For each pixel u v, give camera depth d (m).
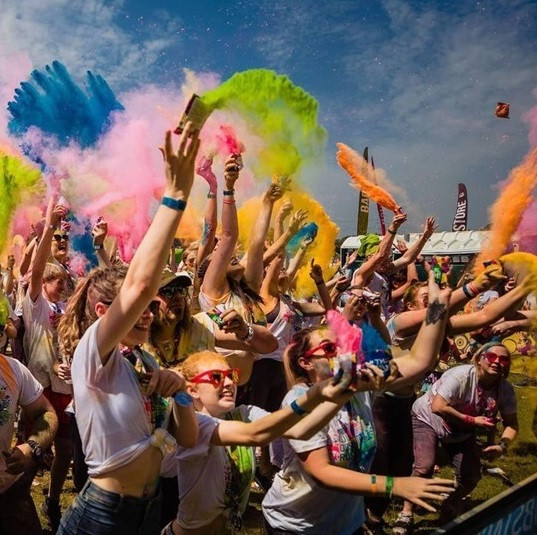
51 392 4.10
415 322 3.52
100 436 2.10
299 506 2.54
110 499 2.11
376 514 4.10
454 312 3.10
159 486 2.29
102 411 2.09
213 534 2.59
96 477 2.14
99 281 2.32
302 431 2.16
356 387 1.73
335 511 2.54
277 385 4.82
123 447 2.11
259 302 4.51
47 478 5.02
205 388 2.54
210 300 3.97
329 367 2.46
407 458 4.10
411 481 2.13
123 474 2.11
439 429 4.16
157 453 2.19
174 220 1.93
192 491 2.53
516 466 5.70
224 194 3.85
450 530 1.45
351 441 2.50
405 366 1.94
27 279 4.62
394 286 6.91
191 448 2.34
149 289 1.95
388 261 6.30
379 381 1.71
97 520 2.11
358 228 6.87
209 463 2.50
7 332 4.10
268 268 4.95
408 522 4.20
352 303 3.54
